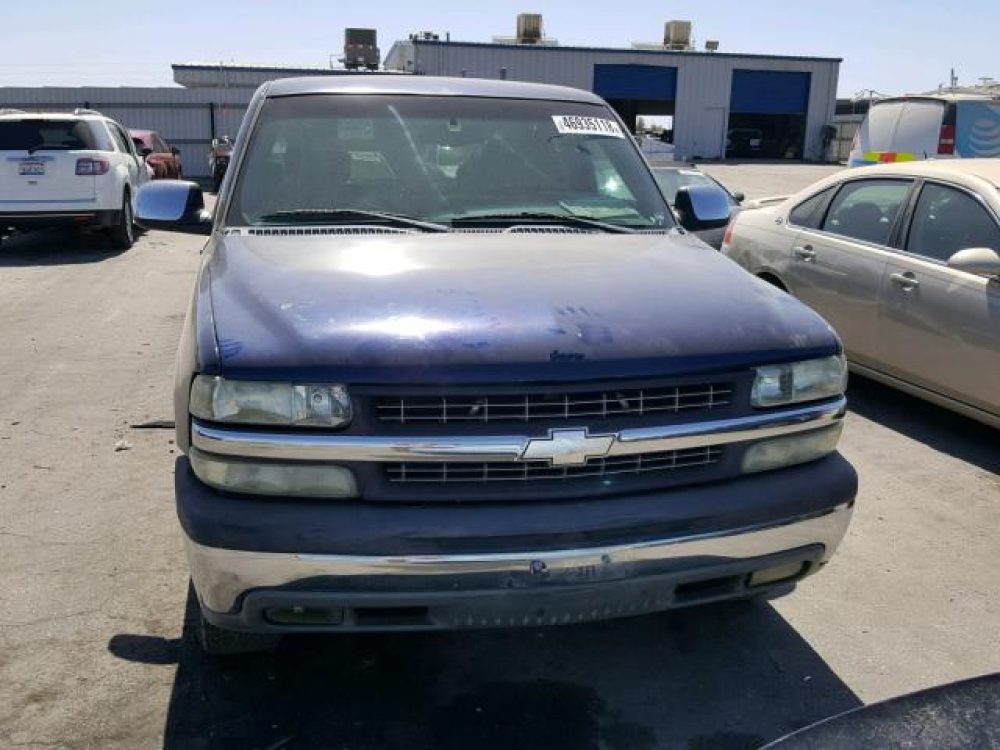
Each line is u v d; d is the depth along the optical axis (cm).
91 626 332
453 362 245
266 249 327
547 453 247
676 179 1063
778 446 278
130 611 342
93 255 1247
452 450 244
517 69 3922
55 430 536
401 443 243
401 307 267
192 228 420
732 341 270
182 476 264
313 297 274
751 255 712
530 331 256
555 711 293
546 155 409
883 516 448
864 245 606
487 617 253
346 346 248
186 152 3409
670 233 390
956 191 555
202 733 278
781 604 362
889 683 311
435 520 244
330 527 242
